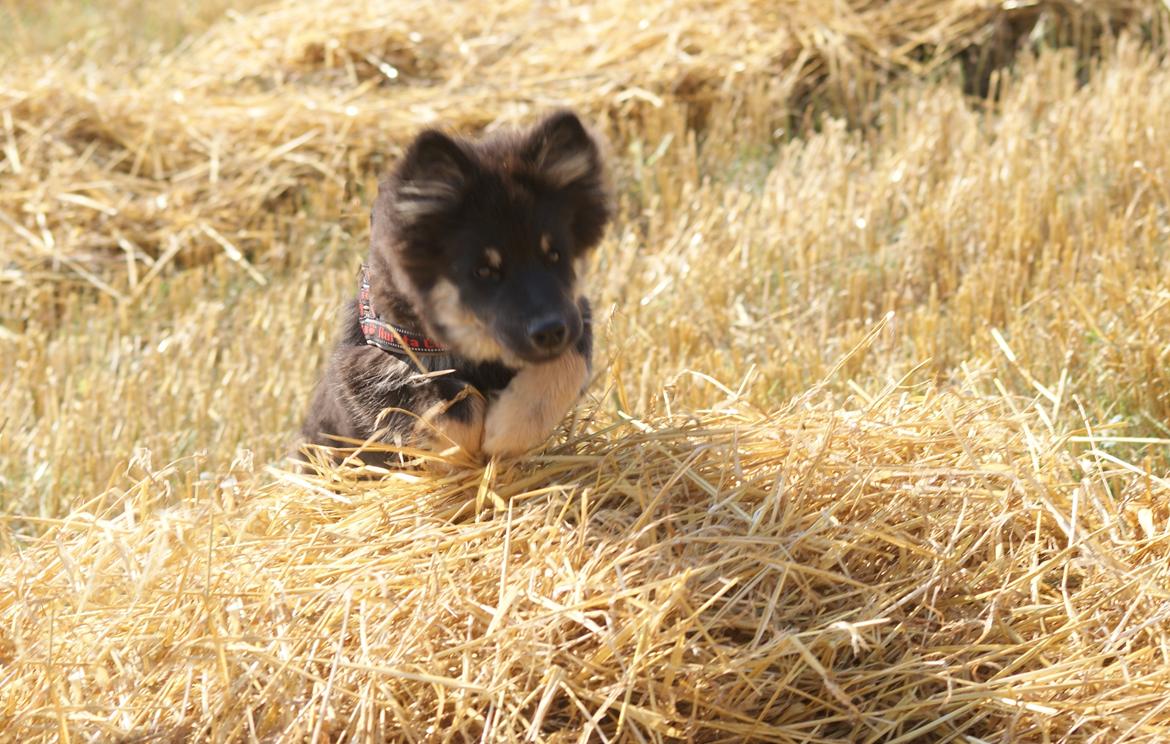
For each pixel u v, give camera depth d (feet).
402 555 6.72
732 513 6.82
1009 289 8.57
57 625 6.65
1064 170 9.33
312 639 6.53
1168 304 7.94
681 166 10.02
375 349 7.11
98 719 6.40
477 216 6.94
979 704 6.48
